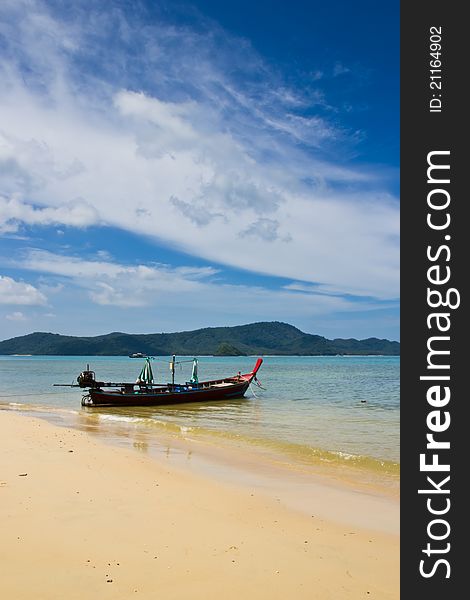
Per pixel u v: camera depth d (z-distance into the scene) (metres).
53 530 8.27
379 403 37.03
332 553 8.11
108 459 14.48
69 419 28.91
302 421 27.00
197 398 38.44
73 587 6.33
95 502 9.96
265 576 7.00
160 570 6.98
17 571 6.71
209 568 7.14
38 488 10.66
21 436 17.92
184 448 18.45
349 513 10.61
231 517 9.70
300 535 8.93
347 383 63.06
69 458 14.12
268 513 10.20
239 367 135.75
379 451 17.86
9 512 9.01
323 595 6.53
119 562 7.17
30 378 77.69
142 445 19.09
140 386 39.62
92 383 35.88
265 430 23.52
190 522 9.16
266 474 14.23
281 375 86.62
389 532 9.44
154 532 8.49
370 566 7.65
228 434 21.97
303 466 15.41
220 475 13.90
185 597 6.23
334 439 20.59
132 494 10.77
